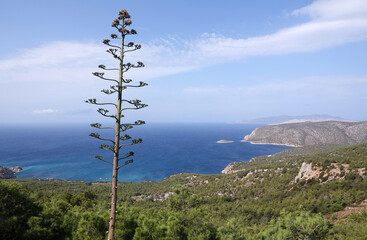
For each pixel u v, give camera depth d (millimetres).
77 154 197750
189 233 18094
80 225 16250
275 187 72188
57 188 87125
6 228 15562
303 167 71188
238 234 24594
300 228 18672
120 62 9094
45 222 17938
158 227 17516
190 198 23281
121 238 16219
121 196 82250
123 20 9227
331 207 41688
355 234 24359
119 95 8984
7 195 16922
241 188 80688
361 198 41969
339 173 57938
